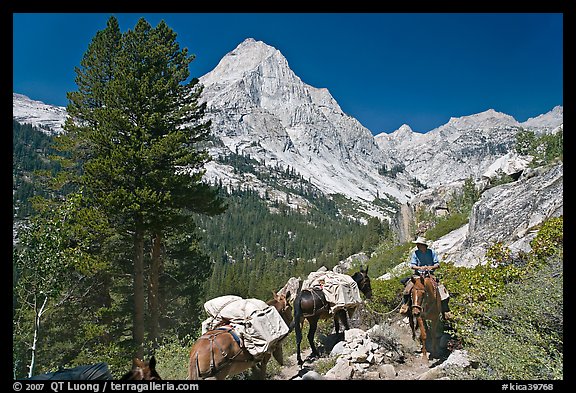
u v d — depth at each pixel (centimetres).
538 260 1012
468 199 2944
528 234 1258
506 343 702
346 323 1048
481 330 848
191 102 2153
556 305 721
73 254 1185
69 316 1864
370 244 4222
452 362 766
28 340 1391
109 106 1892
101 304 2014
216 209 2042
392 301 1288
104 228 1680
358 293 1048
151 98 1955
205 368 620
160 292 2305
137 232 1845
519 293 821
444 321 984
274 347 731
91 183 1775
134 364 519
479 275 1050
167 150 1803
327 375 808
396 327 1193
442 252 1994
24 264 1092
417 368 866
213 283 6675
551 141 2155
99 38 2105
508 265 1076
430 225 2961
